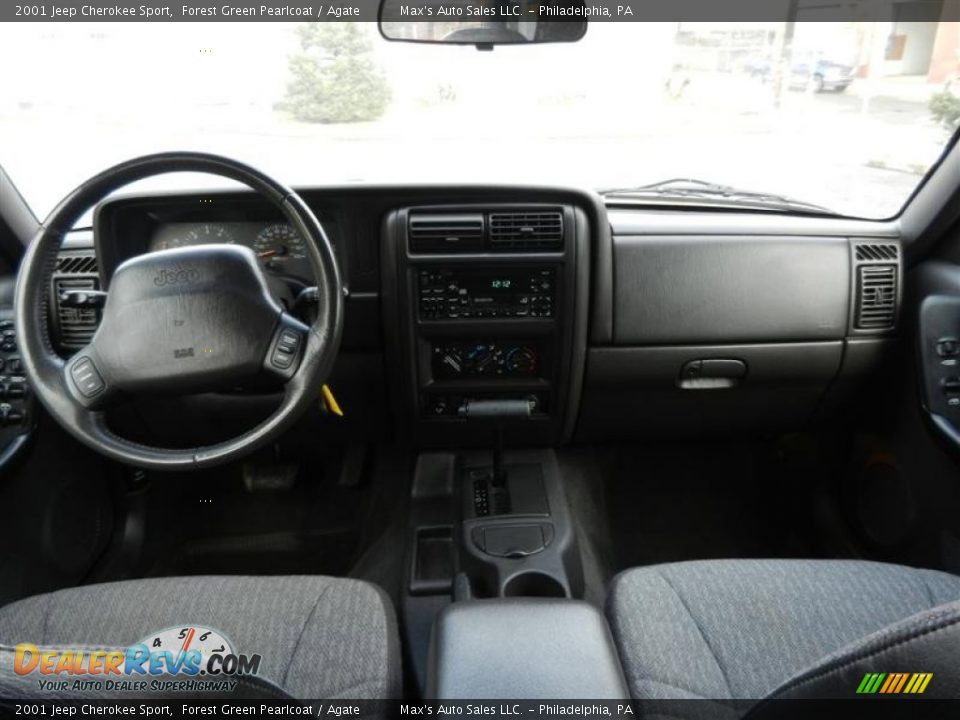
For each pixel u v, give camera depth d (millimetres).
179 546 2188
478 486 1989
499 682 813
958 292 1736
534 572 1716
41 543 1706
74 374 1160
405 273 1739
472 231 1702
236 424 1957
